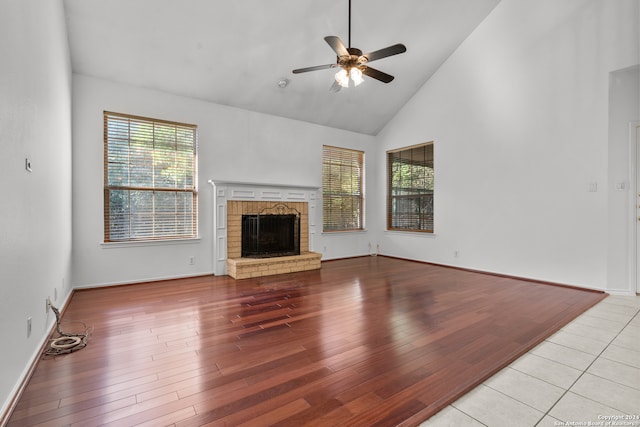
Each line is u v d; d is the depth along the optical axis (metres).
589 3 3.88
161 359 2.16
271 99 5.21
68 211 3.52
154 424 1.50
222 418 1.54
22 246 1.84
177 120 4.58
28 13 2.00
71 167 3.77
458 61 5.34
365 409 1.61
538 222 4.40
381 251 6.89
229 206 4.98
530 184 4.47
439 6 4.55
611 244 3.81
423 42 5.04
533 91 4.42
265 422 1.51
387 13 4.39
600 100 3.82
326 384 1.84
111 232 4.14
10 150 1.65
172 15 3.62
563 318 2.96
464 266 5.31
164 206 4.52
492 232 4.92
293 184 5.70
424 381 1.88
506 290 3.97
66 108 3.38
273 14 3.93
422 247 6.02
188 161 4.72
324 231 6.25
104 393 1.75
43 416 1.55
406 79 5.69
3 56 1.56
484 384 1.88
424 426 1.51
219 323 2.84
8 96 1.62
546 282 4.32
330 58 4.76
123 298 3.61
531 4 4.42
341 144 6.46
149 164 4.40
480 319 2.93
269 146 5.49
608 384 1.87
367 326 2.76
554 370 2.04
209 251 4.87
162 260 4.47
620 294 3.76
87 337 2.52
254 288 4.09
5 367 1.56
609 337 2.55
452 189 5.47
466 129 5.25
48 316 2.48
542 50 4.32
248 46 4.23
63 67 3.21
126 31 3.65
